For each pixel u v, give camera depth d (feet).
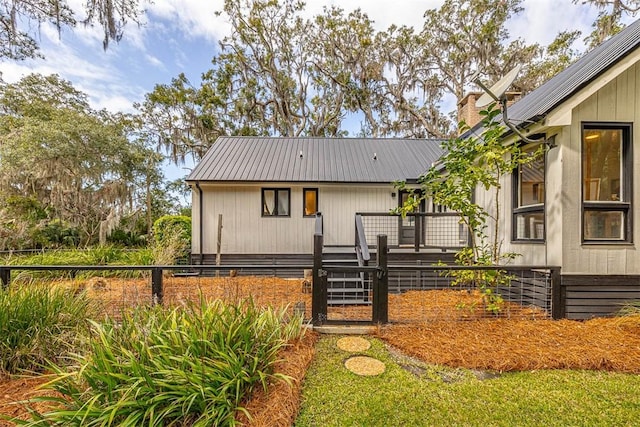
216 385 6.58
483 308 13.69
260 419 6.39
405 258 20.85
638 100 13.06
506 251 17.11
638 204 12.89
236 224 28.04
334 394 7.82
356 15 55.21
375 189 28.35
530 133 13.91
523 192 16.28
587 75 13.15
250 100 56.29
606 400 7.48
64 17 21.79
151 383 6.18
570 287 12.91
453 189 14.85
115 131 44.32
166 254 24.03
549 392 7.83
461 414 7.06
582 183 13.02
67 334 9.04
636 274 12.87
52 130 35.01
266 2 54.95
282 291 18.54
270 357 8.16
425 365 9.35
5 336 8.57
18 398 7.56
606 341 10.34
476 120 28.53
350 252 23.53
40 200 35.14
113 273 21.86
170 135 53.62
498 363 9.12
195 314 8.28
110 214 36.88
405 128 57.57
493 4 49.24
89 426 5.76
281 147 34.14
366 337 11.50
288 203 28.32
